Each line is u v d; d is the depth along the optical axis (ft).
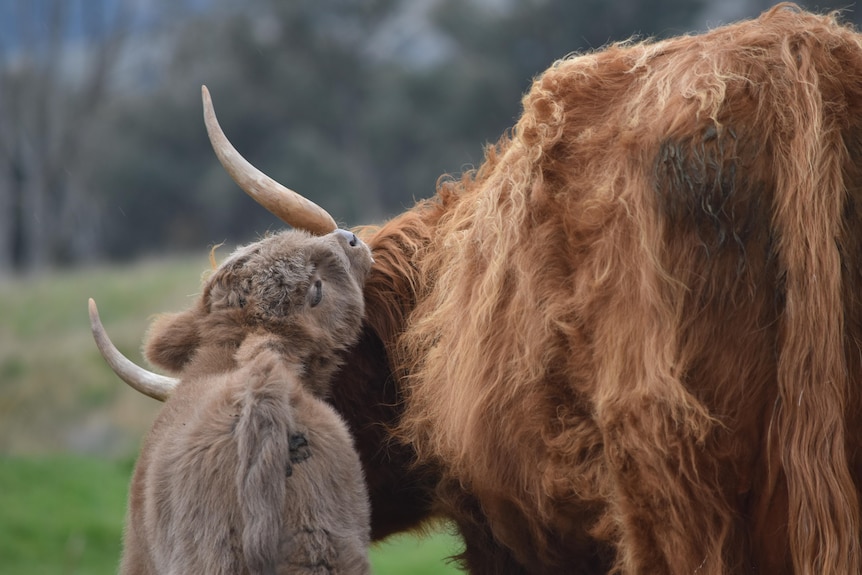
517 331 39.14
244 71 431.84
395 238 49.62
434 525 51.44
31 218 404.36
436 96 396.37
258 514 35.32
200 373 41.32
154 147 432.66
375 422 47.85
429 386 43.29
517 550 43.88
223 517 36.63
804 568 33.81
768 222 34.88
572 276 38.14
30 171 407.23
